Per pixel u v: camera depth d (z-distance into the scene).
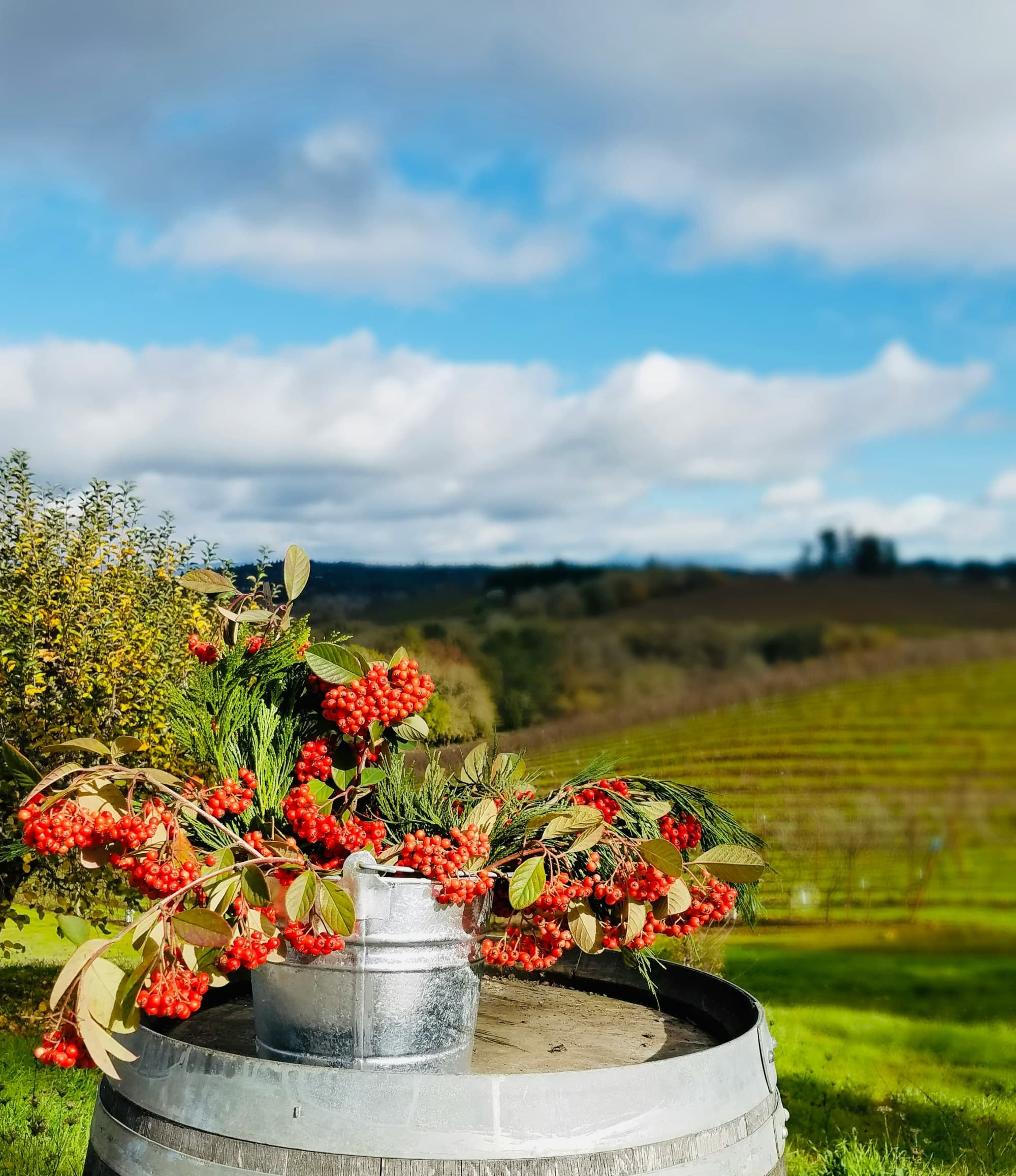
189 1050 1.43
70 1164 2.89
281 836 1.68
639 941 1.76
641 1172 1.36
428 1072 1.55
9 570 5.32
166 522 5.68
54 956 6.04
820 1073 4.82
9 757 1.63
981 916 7.48
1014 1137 3.86
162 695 4.80
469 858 1.60
